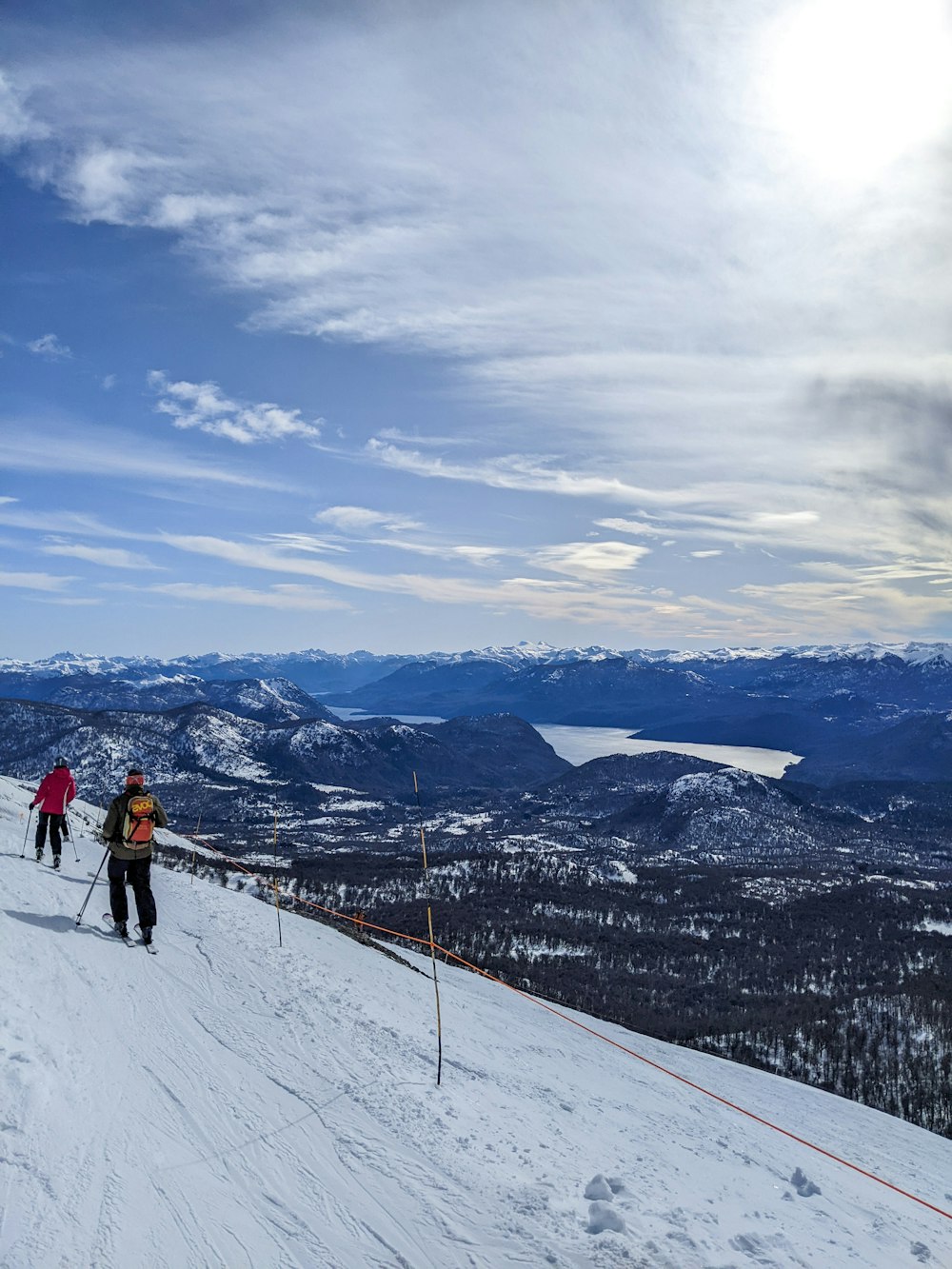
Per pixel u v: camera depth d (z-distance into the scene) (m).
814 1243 7.11
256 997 11.45
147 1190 5.81
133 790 13.08
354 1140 7.24
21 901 13.57
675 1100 14.60
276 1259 5.25
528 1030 17.64
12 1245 4.79
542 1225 6.11
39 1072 7.17
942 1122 59.41
